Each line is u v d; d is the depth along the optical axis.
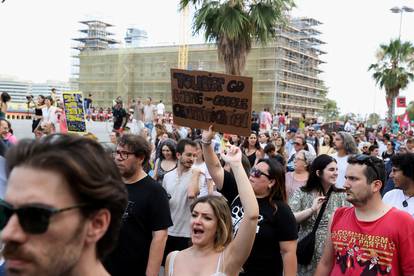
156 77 79.12
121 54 81.56
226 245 2.86
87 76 85.81
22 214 1.05
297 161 5.78
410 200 4.26
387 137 14.88
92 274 1.18
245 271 3.48
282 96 72.12
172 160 6.21
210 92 3.81
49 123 9.60
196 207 2.88
